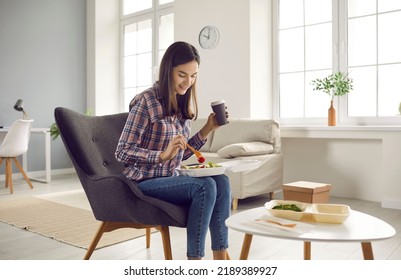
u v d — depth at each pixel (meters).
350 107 4.20
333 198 4.07
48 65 5.95
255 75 4.51
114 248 2.46
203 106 4.90
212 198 1.62
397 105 3.92
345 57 4.20
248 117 4.47
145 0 6.12
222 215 1.71
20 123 4.47
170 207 1.62
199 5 4.89
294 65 4.61
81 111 6.34
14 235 2.76
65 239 2.63
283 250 2.43
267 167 3.83
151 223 1.68
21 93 5.68
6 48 5.52
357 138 3.96
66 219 3.21
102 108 6.27
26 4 5.70
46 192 4.50
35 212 3.46
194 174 1.66
